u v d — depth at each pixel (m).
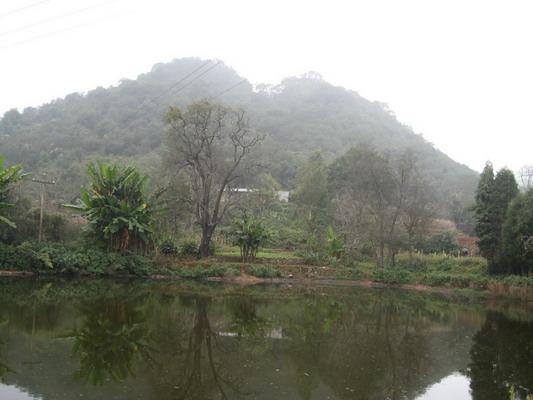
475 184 64.75
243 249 30.42
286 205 48.06
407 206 32.78
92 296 18.92
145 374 9.70
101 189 25.94
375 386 10.06
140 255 26.70
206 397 8.62
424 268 32.16
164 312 16.70
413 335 15.69
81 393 8.27
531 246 27.80
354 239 36.09
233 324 15.66
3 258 23.42
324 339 14.34
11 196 25.89
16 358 10.12
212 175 30.25
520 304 25.22
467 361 12.60
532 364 12.56
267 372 10.56
